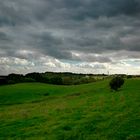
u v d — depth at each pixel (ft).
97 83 352.90
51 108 154.92
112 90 225.56
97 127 87.51
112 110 120.47
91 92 249.34
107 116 105.40
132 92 191.31
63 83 608.19
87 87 317.22
